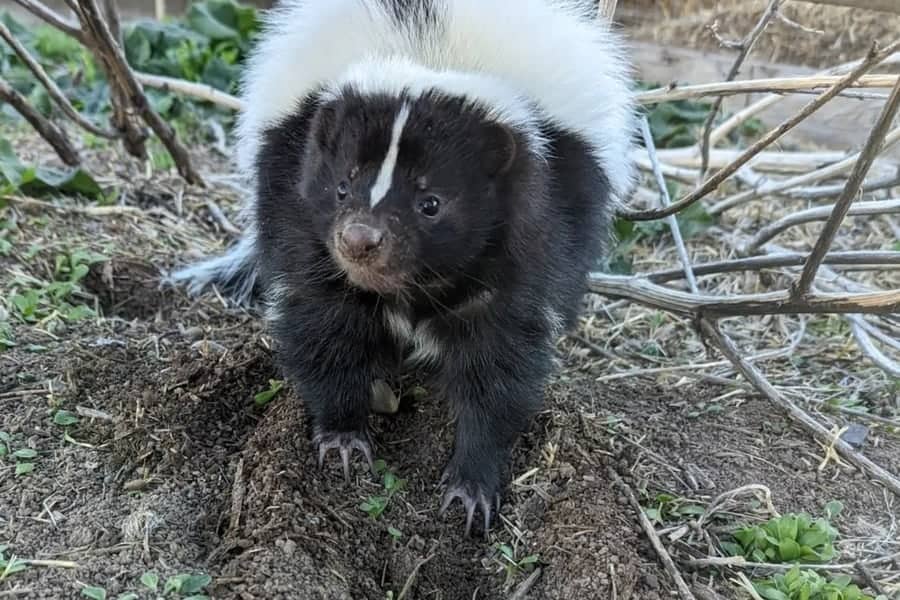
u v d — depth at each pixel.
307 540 0.51
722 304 0.63
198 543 0.52
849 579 0.52
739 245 0.82
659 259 0.82
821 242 0.57
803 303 0.60
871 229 0.86
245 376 0.61
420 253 0.51
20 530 0.51
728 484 0.58
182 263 0.75
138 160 0.89
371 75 0.52
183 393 0.59
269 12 0.67
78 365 0.60
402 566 0.53
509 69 0.55
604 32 0.64
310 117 0.56
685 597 0.50
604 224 0.62
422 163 0.50
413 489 0.57
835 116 0.94
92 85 1.02
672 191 0.89
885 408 0.66
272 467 0.54
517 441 0.59
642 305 0.68
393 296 0.55
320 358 0.57
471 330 0.56
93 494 0.53
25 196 0.78
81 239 0.74
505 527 0.55
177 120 1.01
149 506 0.53
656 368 0.68
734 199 0.82
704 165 0.77
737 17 0.95
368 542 0.53
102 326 0.66
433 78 0.52
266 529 0.51
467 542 0.55
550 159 0.56
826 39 0.93
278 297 0.58
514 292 0.55
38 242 0.72
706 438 0.61
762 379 0.63
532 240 0.54
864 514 0.57
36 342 0.63
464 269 0.53
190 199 0.84
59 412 0.57
